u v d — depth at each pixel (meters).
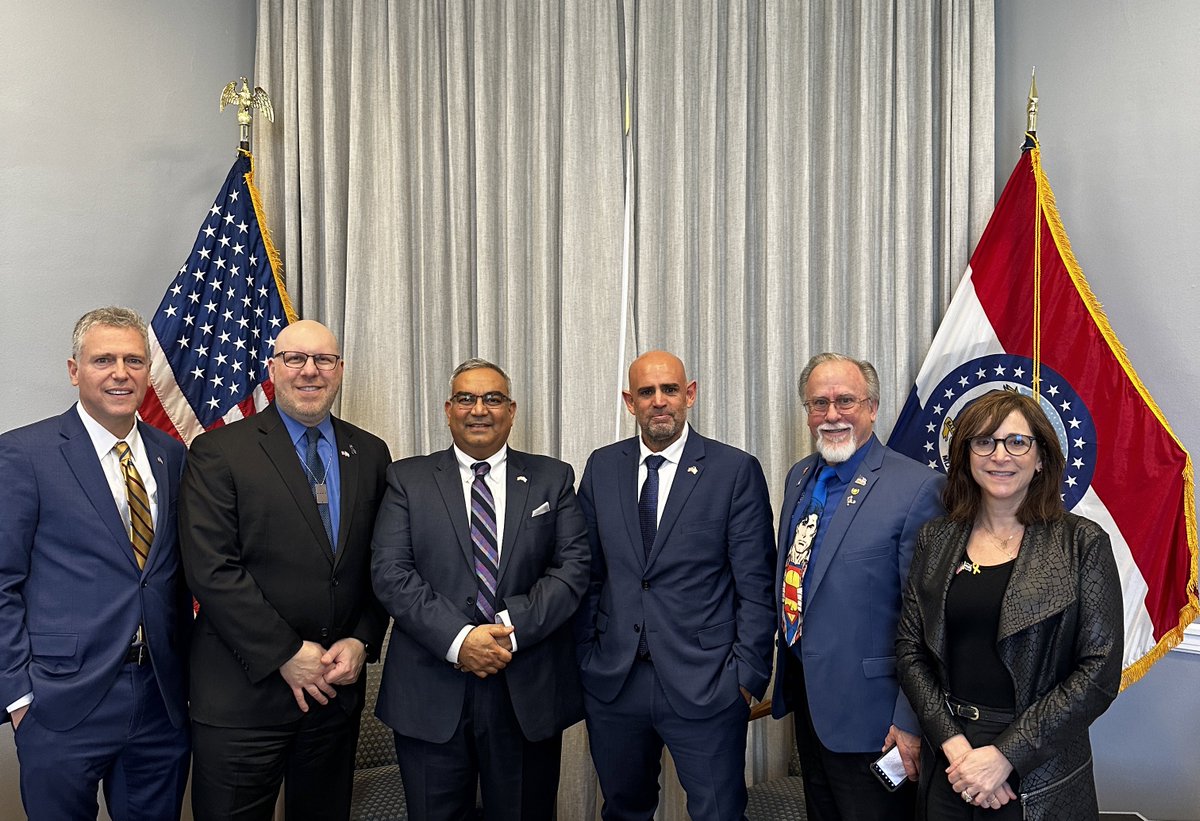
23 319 2.59
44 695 1.98
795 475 2.41
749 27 3.09
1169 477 2.48
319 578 2.21
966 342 2.79
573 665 2.42
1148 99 2.61
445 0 3.14
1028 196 2.73
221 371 2.85
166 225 2.97
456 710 2.22
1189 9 2.52
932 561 1.95
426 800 2.25
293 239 3.12
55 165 2.67
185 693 2.24
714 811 2.28
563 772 3.00
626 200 3.09
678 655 2.29
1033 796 1.71
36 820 2.03
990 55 2.93
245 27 3.23
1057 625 1.74
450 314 3.15
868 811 2.07
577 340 3.08
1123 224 2.68
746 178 3.06
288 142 3.12
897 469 2.19
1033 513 1.85
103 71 2.80
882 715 2.06
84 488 2.08
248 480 2.19
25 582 2.06
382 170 3.12
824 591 2.13
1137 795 2.64
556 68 3.13
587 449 3.08
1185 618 2.45
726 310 3.09
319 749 2.26
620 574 2.38
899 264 2.97
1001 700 1.78
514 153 3.11
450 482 2.37
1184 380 2.53
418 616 2.18
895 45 3.01
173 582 2.20
